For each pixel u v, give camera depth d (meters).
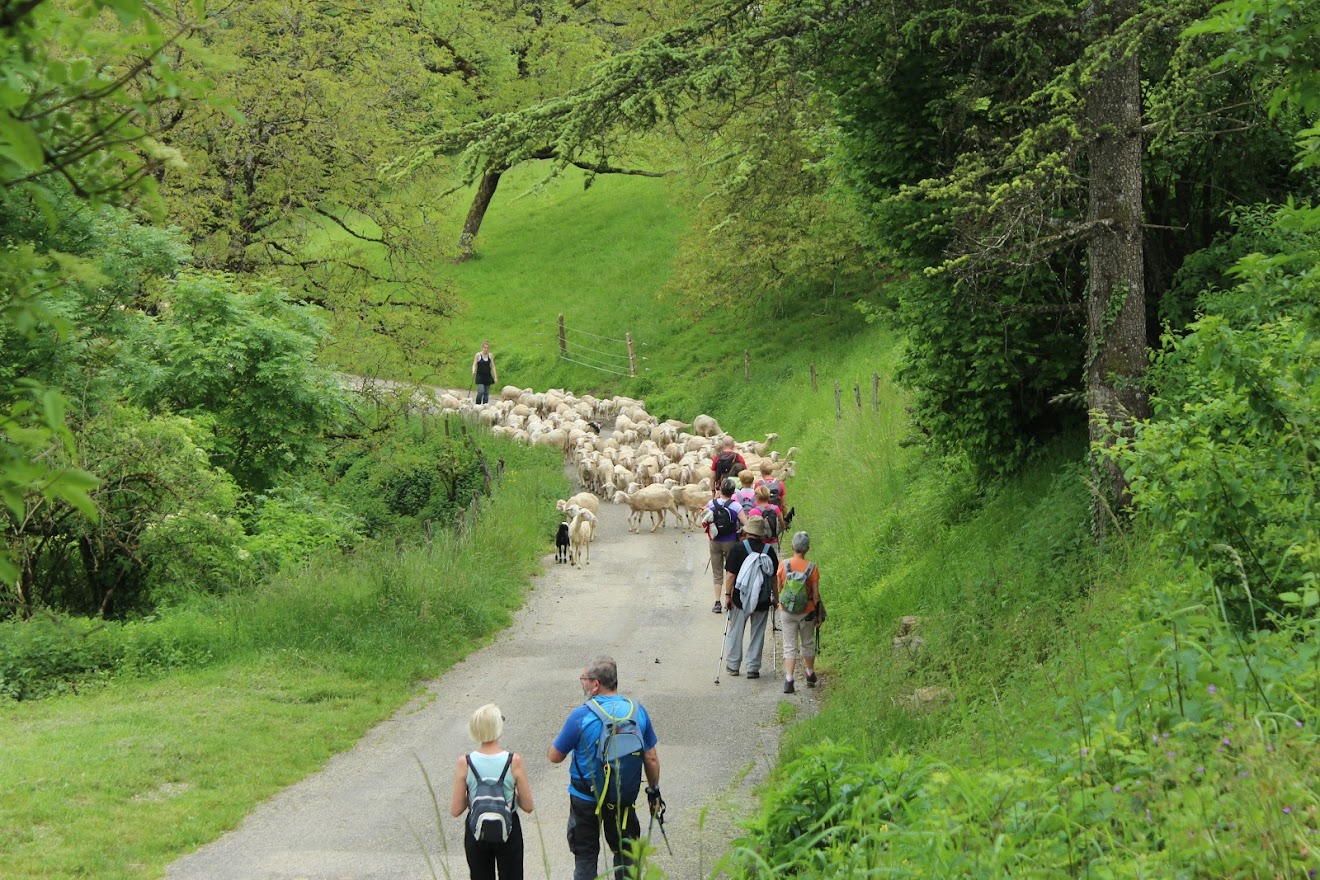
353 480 27.47
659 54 12.27
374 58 29.08
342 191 27.34
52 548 17.20
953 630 11.83
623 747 7.23
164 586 17.09
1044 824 4.55
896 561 16.56
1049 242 11.80
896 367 15.76
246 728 11.90
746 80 12.69
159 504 16.73
